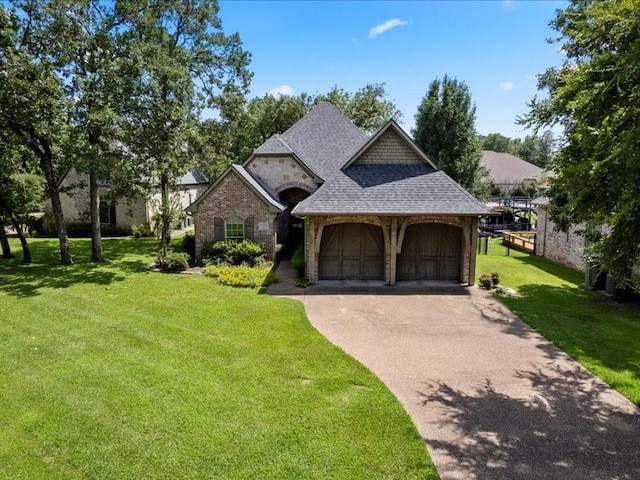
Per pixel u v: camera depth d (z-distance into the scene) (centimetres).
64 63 1898
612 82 635
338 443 693
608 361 1033
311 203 1723
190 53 2688
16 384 877
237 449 673
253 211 2128
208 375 925
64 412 770
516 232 3353
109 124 1984
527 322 1316
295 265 2008
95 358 1010
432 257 1852
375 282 1817
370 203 1722
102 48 1967
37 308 1408
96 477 609
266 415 770
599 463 658
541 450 688
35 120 1764
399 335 1200
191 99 2661
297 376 928
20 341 1116
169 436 703
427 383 912
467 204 1725
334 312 1406
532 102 1619
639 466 651
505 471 636
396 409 798
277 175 2355
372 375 941
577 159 854
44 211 3316
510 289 1727
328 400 827
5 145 1958
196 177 4322
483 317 1368
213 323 1270
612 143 630
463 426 752
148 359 1005
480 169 3912
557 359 1047
